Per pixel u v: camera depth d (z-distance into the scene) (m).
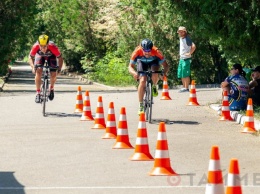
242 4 28.95
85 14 86.69
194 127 26.62
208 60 55.38
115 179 16.97
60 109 32.84
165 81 36.62
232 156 20.34
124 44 60.00
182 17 30.42
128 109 32.28
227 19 29.19
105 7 82.56
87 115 29.00
